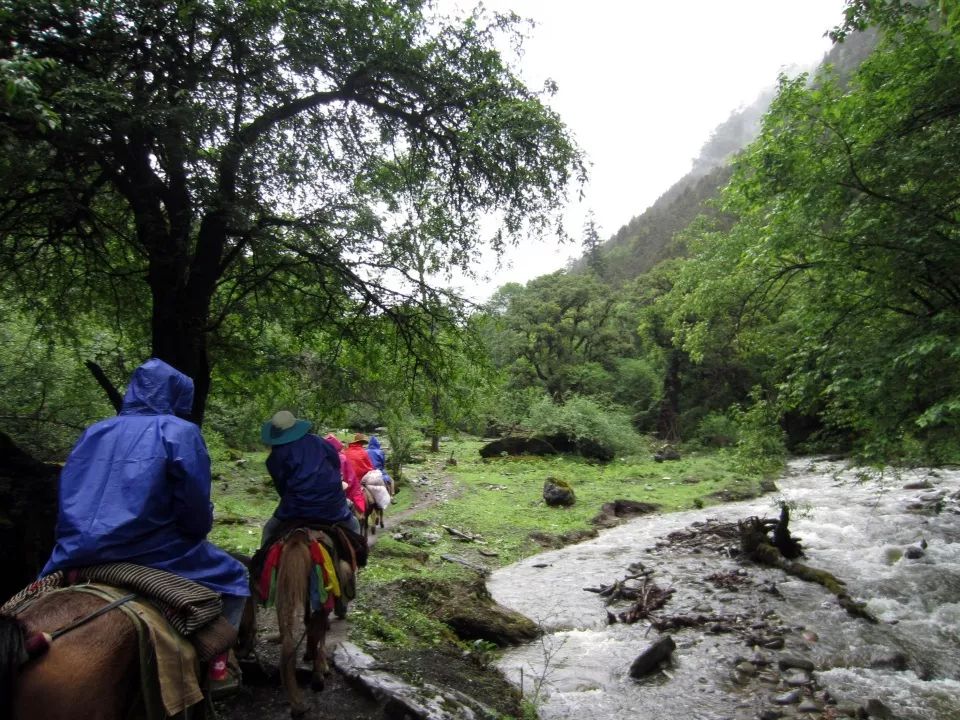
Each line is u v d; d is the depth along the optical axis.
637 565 11.66
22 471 6.77
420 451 27.50
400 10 7.76
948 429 9.11
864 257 9.30
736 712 6.21
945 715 6.17
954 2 7.57
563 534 14.98
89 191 7.03
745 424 12.55
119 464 3.25
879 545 12.77
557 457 27.36
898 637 8.16
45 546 6.25
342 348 9.30
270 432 5.50
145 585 3.14
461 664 6.72
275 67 7.06
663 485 21.39
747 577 10.84
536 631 8.50
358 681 5.49
